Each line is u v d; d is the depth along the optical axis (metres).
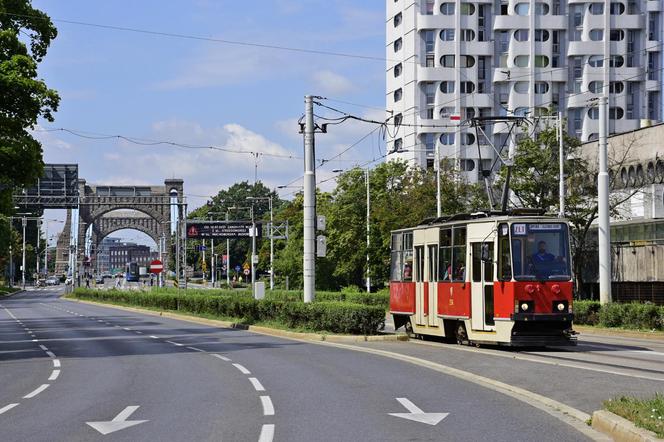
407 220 66.06
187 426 12.89
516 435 11.61
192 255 175.38
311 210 36.94
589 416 12.90
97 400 16.39
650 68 100.00
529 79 98.94
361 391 16.86
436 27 99.31
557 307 26.30
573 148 56.03
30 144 35.81
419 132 99.25
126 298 78.31
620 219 57.47
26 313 69.00
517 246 26.53
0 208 38.88
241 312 45.59
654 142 57.91
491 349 26.89
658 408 11.48
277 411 14.30
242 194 168.00
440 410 14.09
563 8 99.81
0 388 18.88
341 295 60.09
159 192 146.50
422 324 31.62
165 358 26.19
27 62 34.78
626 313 35.59
